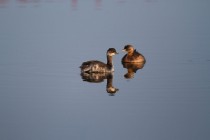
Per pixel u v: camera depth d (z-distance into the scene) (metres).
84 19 48.66
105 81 31.16
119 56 38.09
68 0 59.72
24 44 39.47
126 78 31.61
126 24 46.16
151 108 26.33
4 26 46.19
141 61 35.50
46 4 57.25
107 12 51.78
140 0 59.38
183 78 30.98
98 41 40.12
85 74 32.47
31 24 46.81
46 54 36.62
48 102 27.50
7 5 57.31
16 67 33.66
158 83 30.20
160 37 41.09
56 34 42.72
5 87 29.81
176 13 50.75
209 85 29.50
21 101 27.58
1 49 38.09
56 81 30.89
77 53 36.88
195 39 40.22
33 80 31.08
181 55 36.16
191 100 27.19
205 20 47.00
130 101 27.41
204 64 33.81
